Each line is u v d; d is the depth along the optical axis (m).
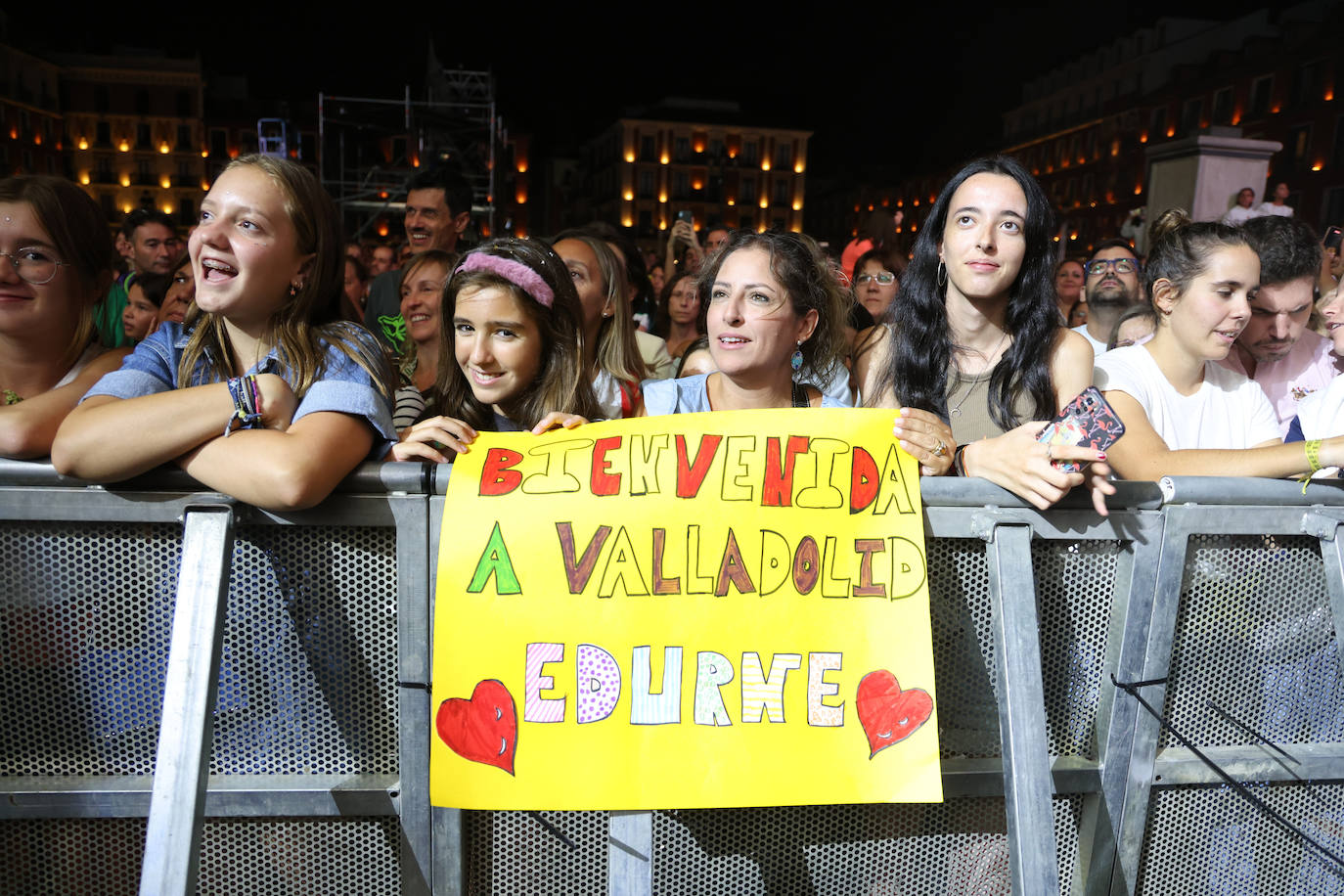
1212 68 40.31
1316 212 33.38
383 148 20.88
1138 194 45.28
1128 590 1.43
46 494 1.31
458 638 1.32
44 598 1.36
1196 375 2.11
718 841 1.45
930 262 2.05
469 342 1.87
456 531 1.32
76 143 53.22
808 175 72.12
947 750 1.46
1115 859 1.50
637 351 3.07
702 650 1.33
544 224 75.88
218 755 1.40
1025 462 1.34
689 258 6.17
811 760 1.31
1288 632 1.51
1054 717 1.48
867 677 1.32
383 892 1.45
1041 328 1.94
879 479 1.37
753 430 1.39
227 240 1.46
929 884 1.50
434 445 1.50
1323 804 1.56
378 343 1.59
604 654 1.32
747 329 1.91
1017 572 1.32
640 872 1.30
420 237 4.84
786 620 1.33
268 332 1.57
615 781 1.30
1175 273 2.01
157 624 1.38
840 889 1.49
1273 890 1.58
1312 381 2.84
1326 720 1.54
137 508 1.32
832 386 2.25
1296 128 34.53
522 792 1.30
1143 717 1.46
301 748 1.41
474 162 20.81
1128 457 1.81
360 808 1.40
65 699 1.39
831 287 2.15
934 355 2.05
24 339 1.75
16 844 1.42
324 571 1.37
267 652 1.38
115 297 4.44
